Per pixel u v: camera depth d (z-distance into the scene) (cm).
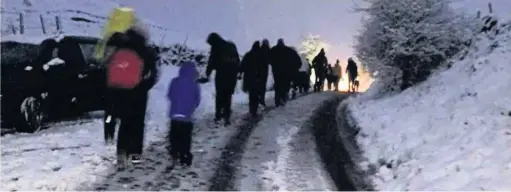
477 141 935
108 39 908
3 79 1188
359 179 891
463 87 1346
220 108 1361
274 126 1354
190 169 923
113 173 876
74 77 1328
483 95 1210
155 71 909
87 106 1376
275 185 845
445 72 1588
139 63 890
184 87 930
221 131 1264
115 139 1118
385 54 1738
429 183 806
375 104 1669
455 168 835
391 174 909
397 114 1379
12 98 1180
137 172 888
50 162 923
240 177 884
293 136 1231
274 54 1720
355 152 1085
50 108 1277
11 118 1180
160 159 980
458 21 1722
